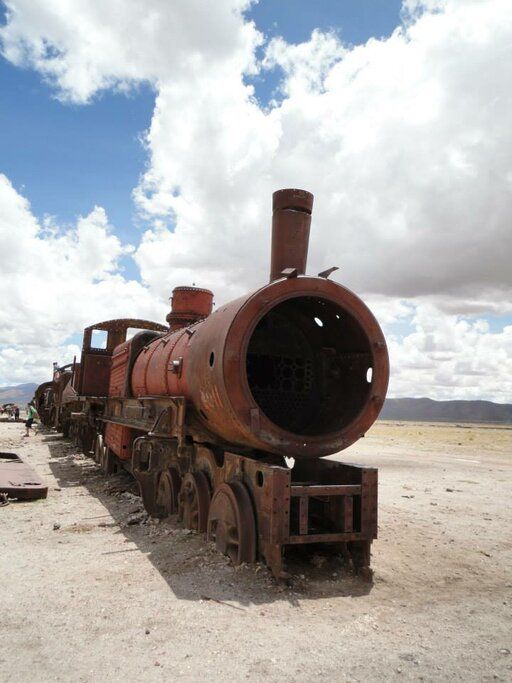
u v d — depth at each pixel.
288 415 6.46
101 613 4.15
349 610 4.45
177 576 5.01
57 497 9.11
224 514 5.61
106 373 13.48
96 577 4.97
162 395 7.69
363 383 6.24
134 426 8.62
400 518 8.09
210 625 3.99
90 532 6.73
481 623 4.31
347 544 5.63
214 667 3.39
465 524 7.90
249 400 5.34
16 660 3.41
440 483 12.46
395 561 5.83
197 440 6.85
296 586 4.88
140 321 13.81
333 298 5.78
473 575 5.54
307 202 6.51
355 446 25.28
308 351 6.70
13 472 10.09
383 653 3.69
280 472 4.97
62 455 15.80
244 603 4.45
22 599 4.40
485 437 38.97
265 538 5.01
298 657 3.57
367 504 5.37
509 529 7.69
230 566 5.23
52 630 3.84
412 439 33.47
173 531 6.59
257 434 5.28
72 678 3.21
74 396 15.48
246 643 3.73
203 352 6.03
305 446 5.49
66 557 5.62
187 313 10.10
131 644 3.66
